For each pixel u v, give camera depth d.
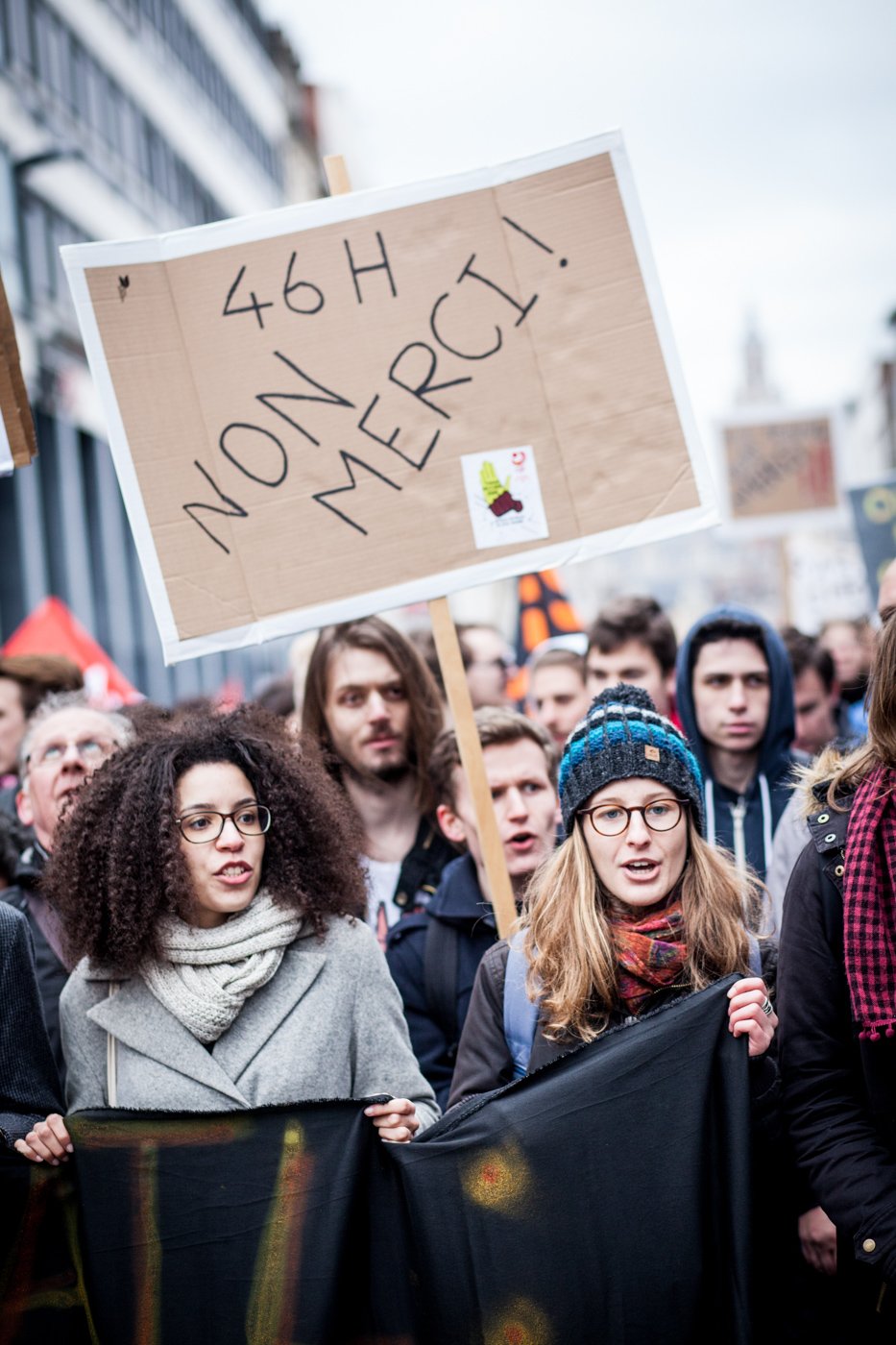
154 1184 2.69
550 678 5.25
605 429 3.55
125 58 23.64
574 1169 2.61
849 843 2.57
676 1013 2.64
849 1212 2.49
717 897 2.78
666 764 2.79
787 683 4.31
